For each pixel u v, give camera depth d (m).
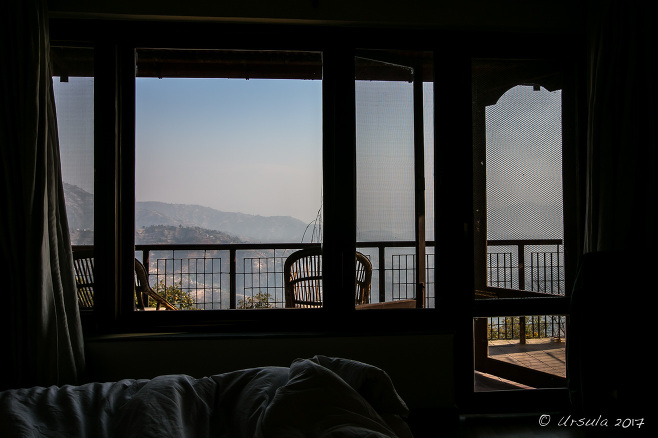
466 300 2.50
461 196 2.51
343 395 1.04
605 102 2.31
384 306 2.50
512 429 2.29
